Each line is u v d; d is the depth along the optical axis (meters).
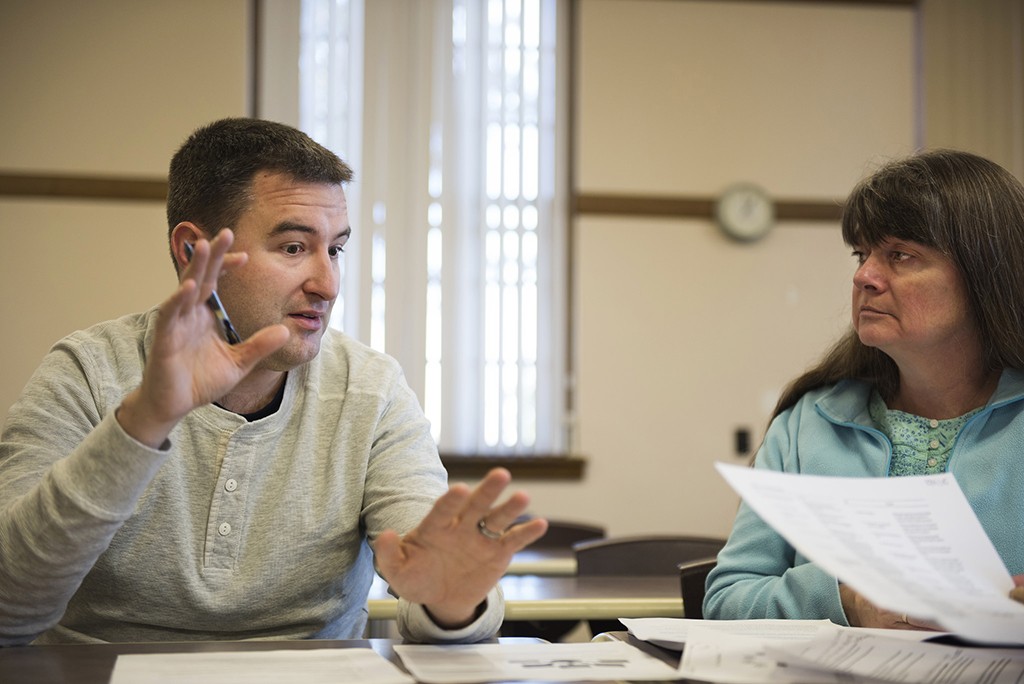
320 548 2.24
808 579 2.20
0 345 7.50
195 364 1.71
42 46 7.67
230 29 7.79
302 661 1.65
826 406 2.60
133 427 1.71
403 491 2.22
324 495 2.27
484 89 8.05
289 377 2.34
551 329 8.09
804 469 2.53
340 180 2.25
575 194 8.12
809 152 8.38
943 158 2.37
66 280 7.59
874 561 1.42
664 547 3.88
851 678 1.49
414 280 7.93
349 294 7.83
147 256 7.66
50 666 1.61
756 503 1.47
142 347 2.31
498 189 8.06
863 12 8.51
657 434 8.13
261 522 2.21
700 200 8.23
